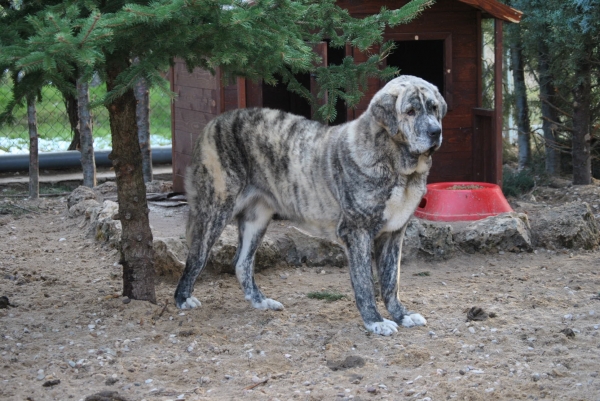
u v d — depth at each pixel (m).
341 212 5.19
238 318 5.31
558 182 8.05
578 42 7.47
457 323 5.21
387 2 6.96
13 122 4.96
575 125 7.84
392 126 4.96
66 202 7.63
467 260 6.19
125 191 5.35
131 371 4.75
